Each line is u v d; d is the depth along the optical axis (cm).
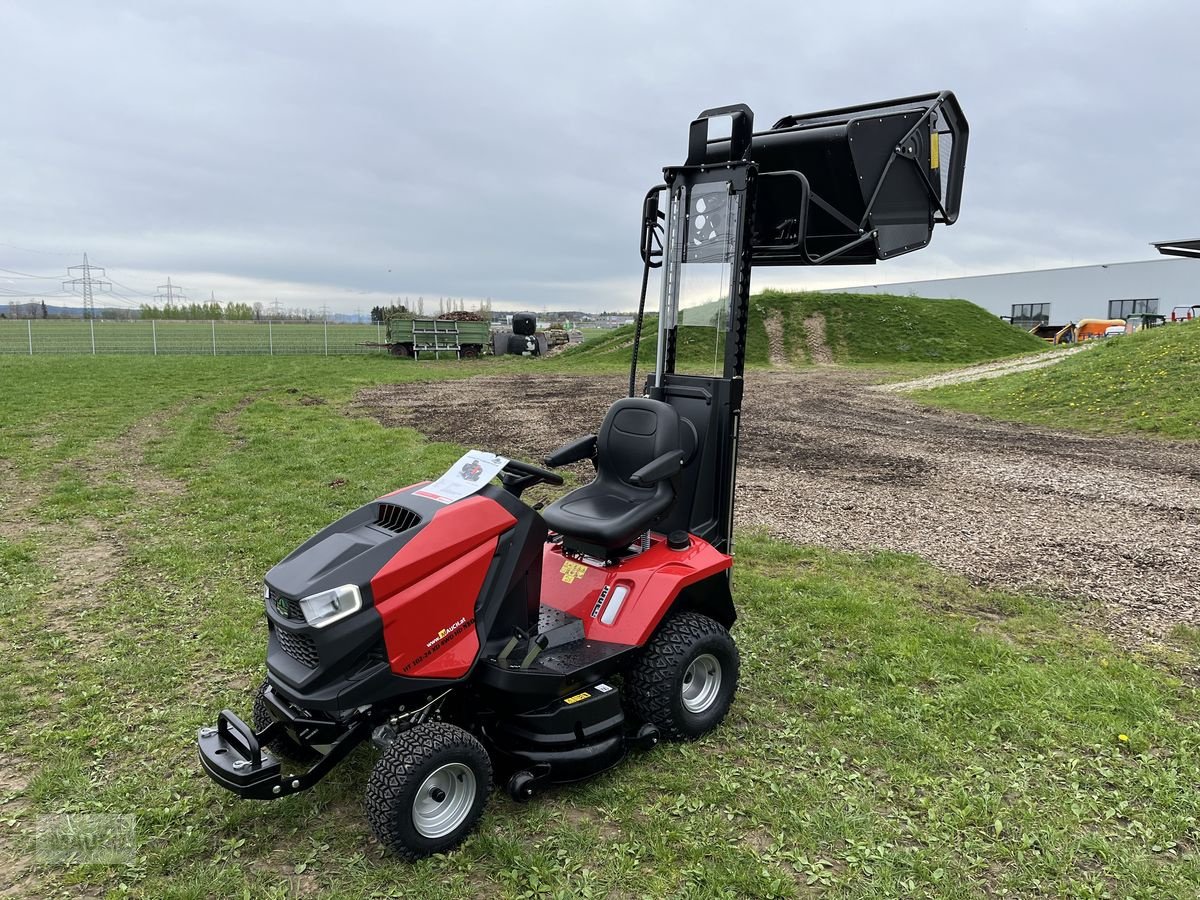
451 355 3769
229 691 459
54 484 980
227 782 302
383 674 306
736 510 873
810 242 546
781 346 3703
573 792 356
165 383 2183
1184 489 975
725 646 409
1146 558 706
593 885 300
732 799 355
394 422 1539
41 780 365
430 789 310
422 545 318
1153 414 1462
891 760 388
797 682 472
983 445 1309
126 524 802
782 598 603
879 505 898
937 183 577
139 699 449
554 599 400
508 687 332
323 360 3378
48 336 4669
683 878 305
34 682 467
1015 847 325
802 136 507
